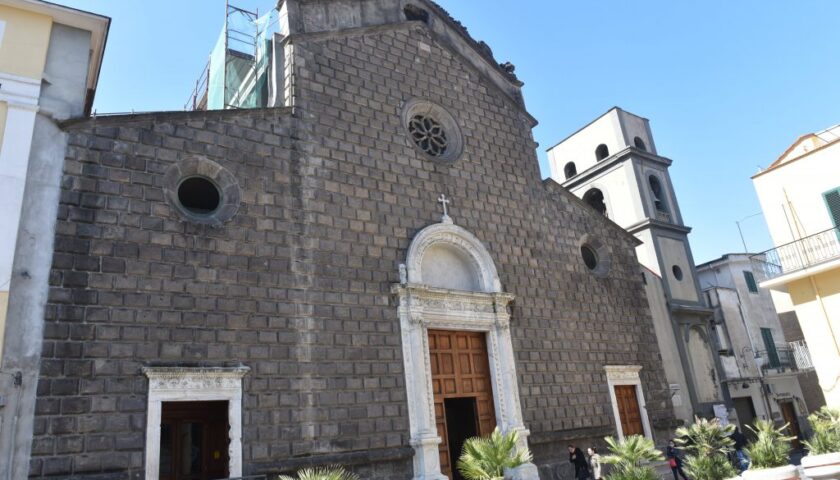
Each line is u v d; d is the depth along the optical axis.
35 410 11.94
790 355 36.81
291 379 15.10
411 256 18.48
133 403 12.90
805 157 22.95
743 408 32.59
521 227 22.53
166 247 14.40
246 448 13.91
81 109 14.42
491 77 25.22
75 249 13.30
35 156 13.50
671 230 32.59
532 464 18.47
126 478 12.34
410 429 16.64
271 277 15.72
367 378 16.39
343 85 19.52
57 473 11.79
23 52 14.05
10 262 12.34
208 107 25.94
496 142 23.33
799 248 22.36
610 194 34.09
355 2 21.30
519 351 20.30
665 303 29.81
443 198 20.41
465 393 18.84
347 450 15.38
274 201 16.55
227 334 14.54
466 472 12.37
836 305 21.02
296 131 17.77
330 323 16.30
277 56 19.83
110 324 13.17
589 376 21.94
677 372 28.16
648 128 36.47
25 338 12.24
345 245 17.44
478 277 20.42
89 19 15.07
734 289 36.97
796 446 34.25
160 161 15.04
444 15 24.36
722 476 14.00
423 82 21.94
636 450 12.94
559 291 22.61
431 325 18.47
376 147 19.42
